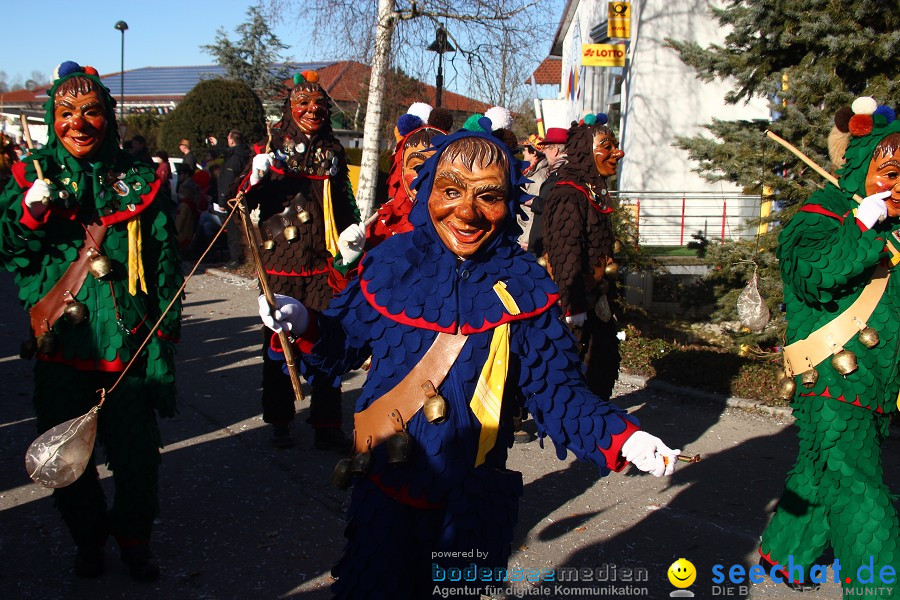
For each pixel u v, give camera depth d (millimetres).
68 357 3502
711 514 4652
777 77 7988
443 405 2531
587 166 5254
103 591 3588
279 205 5332
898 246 3473
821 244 3348
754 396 6785
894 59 7387
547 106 21391
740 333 8383
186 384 6871
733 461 5488
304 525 4324
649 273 11555
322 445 5395
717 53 8539
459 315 2619
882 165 3393
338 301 2738
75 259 3527
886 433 3648
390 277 2668
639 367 7605
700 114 15727
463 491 2557
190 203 13773
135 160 3736
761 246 8133
